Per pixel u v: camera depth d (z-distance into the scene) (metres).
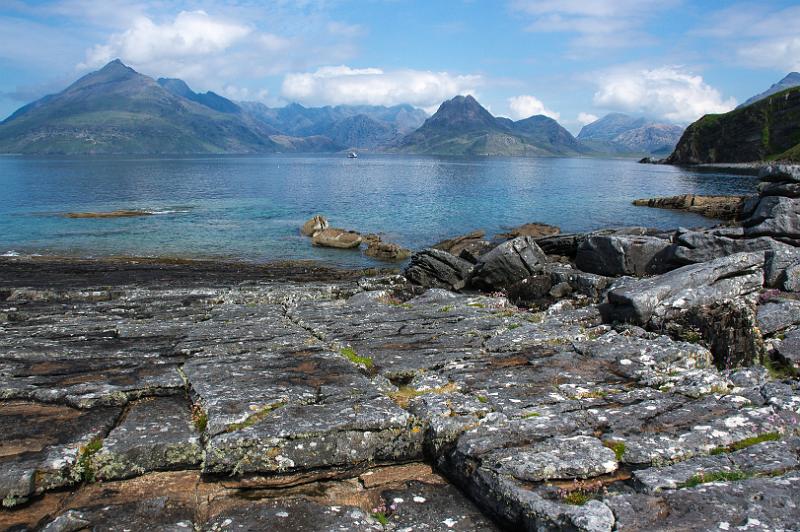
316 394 10.16
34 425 9.06
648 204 72.25
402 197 85.94
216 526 6.92
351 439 8.59
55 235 47.34
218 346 13.63
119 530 6.85
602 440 8.27
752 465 7.46
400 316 17.64
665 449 7.96
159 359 12.62
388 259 39.69
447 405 9.59
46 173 144.75
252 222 57.03
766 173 25.38
